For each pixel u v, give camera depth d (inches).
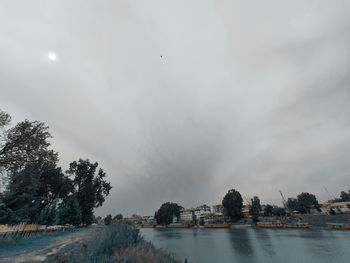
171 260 535.5
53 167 1365.7
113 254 368.2
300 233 2070.6
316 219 2898.6
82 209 1985.7
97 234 565.9
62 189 1478.8
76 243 502.6
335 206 3720.5
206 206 6097.4
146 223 6048.2
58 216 1689.2
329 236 1711.4
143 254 386.6
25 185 852.0
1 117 849.5
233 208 3895.2
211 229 3481.8
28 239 738.2
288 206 4195.4
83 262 300.4
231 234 2393.0
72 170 2050.9
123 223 781.3
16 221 754.8
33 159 936.9
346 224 2274.9
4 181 834.2
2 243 557.6
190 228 4239.7
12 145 849.5
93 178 2176.4
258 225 3267.7
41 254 412.8
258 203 3850.9
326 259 954.1
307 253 1101.1
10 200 773.9
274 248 1305.4
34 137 917.2
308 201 3833.7
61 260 306.3
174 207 5703.7
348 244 1278.3
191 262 954.1
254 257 1083.3
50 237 855.1
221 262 986.1
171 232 3289.9
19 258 367.6
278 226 2869.1
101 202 2273.6
